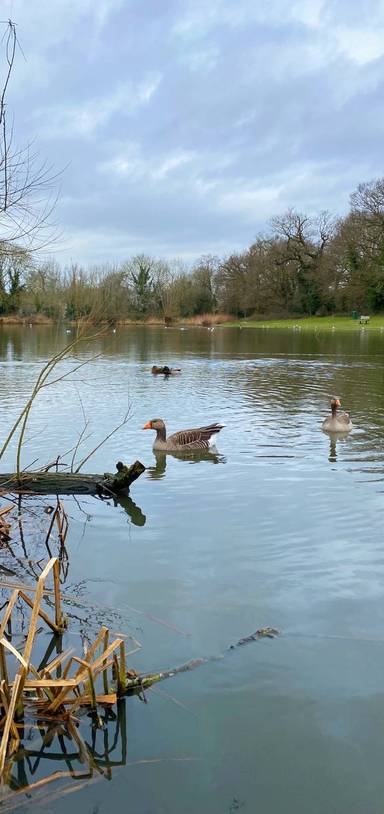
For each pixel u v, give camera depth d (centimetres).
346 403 1977
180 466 1195
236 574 692
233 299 10506
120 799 391
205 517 888
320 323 8462
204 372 2944
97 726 455
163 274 10638
